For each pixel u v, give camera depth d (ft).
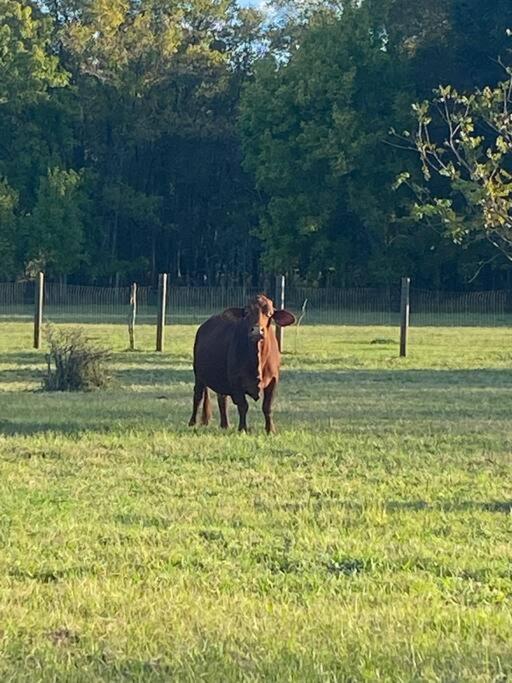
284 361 91.09
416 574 25.82
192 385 70.13
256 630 21.30
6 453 42.01
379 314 180.86
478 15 203.10
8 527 29.73
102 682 18.66
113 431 47.70
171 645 20.47
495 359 95.50
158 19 243.81
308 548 27.89
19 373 77.97
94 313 176.35
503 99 88.22
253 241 239.50
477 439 46.80
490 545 28.45
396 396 65.10
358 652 20.08
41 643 20.56
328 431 48.83
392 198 201.98
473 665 19.58
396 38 211.00
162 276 97.86
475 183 86.63
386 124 202.39
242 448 43.32
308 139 204.23
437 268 208.03
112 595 23.52
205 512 31.83
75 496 34.14
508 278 213.46
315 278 214.07
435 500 34.12
